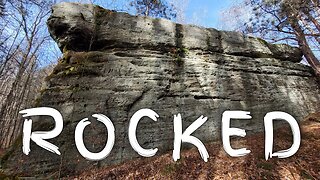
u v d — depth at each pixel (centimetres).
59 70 658
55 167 529
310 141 693
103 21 762
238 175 538
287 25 1200
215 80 791
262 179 520
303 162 588
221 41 890
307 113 880
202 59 816
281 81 909
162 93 702
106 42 747
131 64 718
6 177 486
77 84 640
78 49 751
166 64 755
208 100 748
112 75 680
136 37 773
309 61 1119
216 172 558
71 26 710
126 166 567
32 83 2341
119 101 650
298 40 1163
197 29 877
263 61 922
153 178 536
